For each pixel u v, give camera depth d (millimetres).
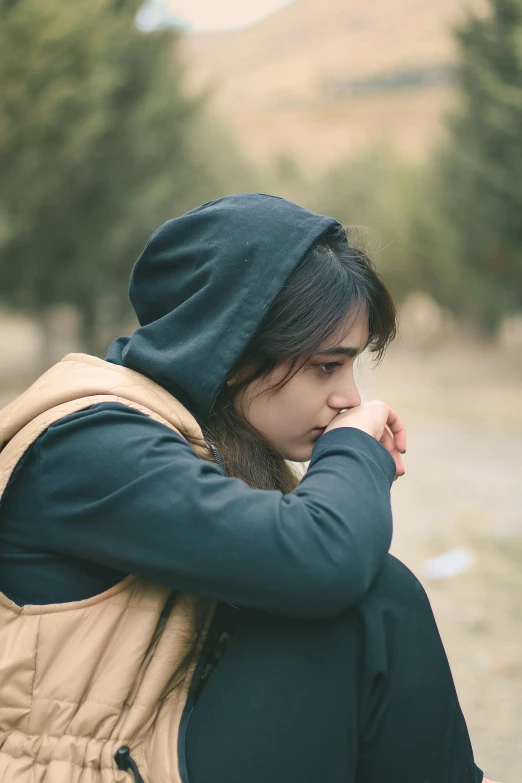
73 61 12422
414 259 22328
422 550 4375
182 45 17031
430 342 23062
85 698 1118
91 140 13539
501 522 4977
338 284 1233
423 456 7762
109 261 15172
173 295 1291
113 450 1122
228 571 1074
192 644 1217
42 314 16234
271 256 1214
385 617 1152
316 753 1103
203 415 1257
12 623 1139
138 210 15188
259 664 1135
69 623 1129
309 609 1087
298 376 1258
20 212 13484
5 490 1177
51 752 1090
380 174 25641
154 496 1093
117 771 1089
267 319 1229
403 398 12758
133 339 1273
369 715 1146
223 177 19344
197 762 1109
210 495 1098
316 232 1226
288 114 131750
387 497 1186
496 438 8836
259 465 1304
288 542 1068
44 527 1172
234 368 1259
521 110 14008
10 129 12250
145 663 1166
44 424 1171
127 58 15297
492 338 22891
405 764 1155
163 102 15742
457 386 14648
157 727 1145
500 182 15219
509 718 2447
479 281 17688
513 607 3393
